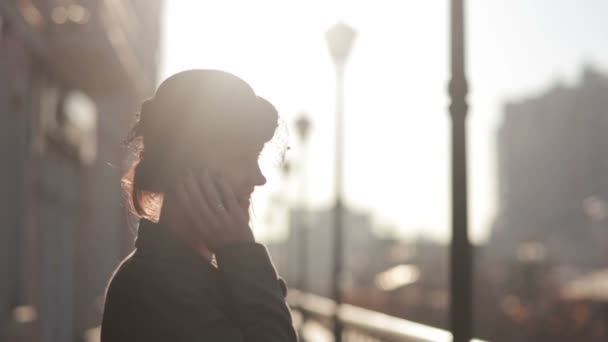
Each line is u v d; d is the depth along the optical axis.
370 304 33.25
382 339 8.63
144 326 1.53
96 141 19.86
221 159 1.64
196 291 1.55
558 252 121.38
